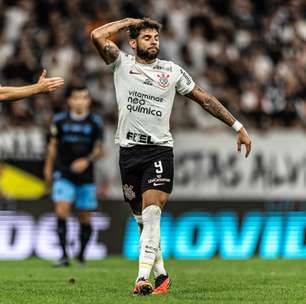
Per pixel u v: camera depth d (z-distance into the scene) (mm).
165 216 51938
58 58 63500
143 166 24625
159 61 24922
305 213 52938
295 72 65562
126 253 51969
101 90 62312
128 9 68000
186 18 68000
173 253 51875
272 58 66938
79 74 63031
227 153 56062
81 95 43344
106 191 54344
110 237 51875
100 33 24500
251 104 62094
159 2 68688
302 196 56375
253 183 56219
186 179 55594
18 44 64062
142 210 24406
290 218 52875
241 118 60938
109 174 54531
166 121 24703
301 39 68812
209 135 55969
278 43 67812
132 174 24953
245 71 65062
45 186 53094
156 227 24141
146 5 68438
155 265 24906
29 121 58625
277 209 52906
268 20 69000
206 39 66688
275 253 52656
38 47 64062
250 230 52562
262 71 65375
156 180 24281
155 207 24094
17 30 66188
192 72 64875
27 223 51281
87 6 67375
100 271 37438
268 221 52750
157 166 24391
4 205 51250
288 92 63250
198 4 69000
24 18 66375
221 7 69438
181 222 52125
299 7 70812
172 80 24703
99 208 51875
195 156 55812
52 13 66438
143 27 24500
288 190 56438
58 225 42688
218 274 34719
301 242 52781
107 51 24547
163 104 24625
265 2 71438
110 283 29391
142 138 24562
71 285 28609
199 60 65500
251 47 67188
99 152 43688
